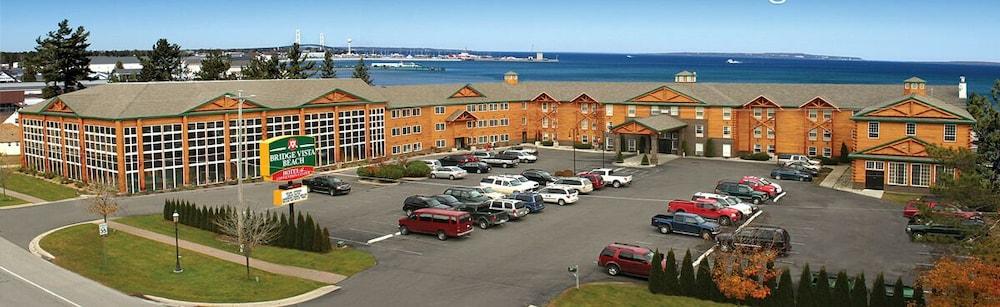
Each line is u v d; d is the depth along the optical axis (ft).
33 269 156.25
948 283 111.04
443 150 361.92
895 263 159.94
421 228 184.34
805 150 327.06
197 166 265.13
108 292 141.90
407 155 341.21
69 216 208.64
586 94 370.94
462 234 180.86
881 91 322.14
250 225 164.55
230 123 272.51
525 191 237.45
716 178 279.49
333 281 148.97
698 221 183.52
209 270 156.25
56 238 180.55
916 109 246.88
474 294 139.74
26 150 292.61
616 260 150.20
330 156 310.24
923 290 130.41
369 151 326.24
